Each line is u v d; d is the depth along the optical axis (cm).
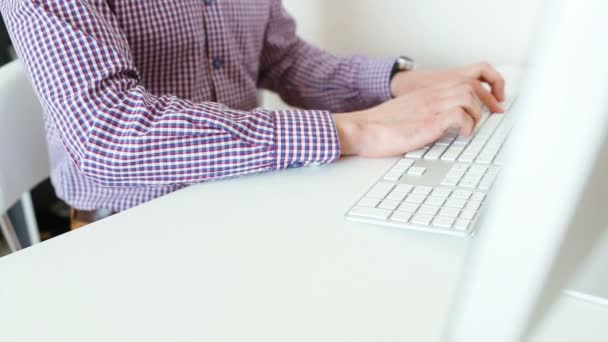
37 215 139
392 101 63
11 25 55
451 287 34
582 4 13
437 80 78
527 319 17
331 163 56
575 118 14
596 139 14
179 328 31
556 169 15
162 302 34
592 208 16
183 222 44
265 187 51
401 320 31
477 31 100
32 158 69
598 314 18
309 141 53
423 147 58
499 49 99
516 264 16
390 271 36
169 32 67
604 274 18
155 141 51
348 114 60
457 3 100
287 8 119
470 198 45
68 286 36
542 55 14
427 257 37
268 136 53
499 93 75
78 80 52
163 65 69
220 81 78
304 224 43
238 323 31
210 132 51
